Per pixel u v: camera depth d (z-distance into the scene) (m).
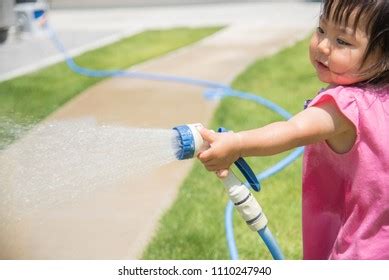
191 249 3.38
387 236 2.01
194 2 15.00
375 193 1.97
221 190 4.09
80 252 3.32
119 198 4.02
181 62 8.09
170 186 4.19
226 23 11.47
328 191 2.13
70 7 15.32
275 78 6.85
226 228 3.50
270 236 2.08
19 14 9.77
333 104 1.92
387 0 1.87
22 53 8.84
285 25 10.73
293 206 3.87
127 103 6.16
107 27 11.77
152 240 3.47
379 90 1.97
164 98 6.29
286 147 1.91
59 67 7.88
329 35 1.97
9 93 6.51
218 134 1.86
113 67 7.87
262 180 4.21
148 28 11.37
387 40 1.91
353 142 1.95
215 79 7.06
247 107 5.78
